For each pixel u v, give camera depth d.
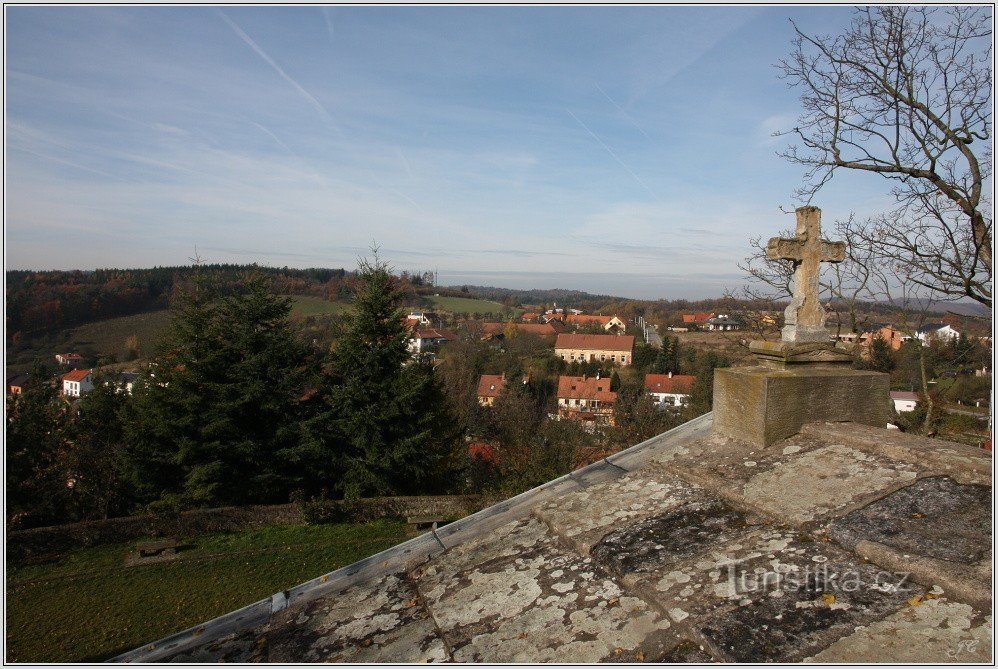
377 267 27.69
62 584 19.30
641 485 3.98
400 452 26.53
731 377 4.49
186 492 25.11
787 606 2.48
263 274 27.83
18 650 15.52
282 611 3.04
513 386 57.66
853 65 13.27
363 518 25.72
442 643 2.58
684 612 2.52
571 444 30.08
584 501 3.86
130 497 27.36
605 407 61.03
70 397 33.00
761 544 3.02
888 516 3.05
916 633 2.22
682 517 3.43
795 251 4.60
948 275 12.39
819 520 3.13
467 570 3.24
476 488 31.19
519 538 3.55
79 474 26.83
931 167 12.38
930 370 14.23
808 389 4.32
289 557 22.00
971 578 2.44
